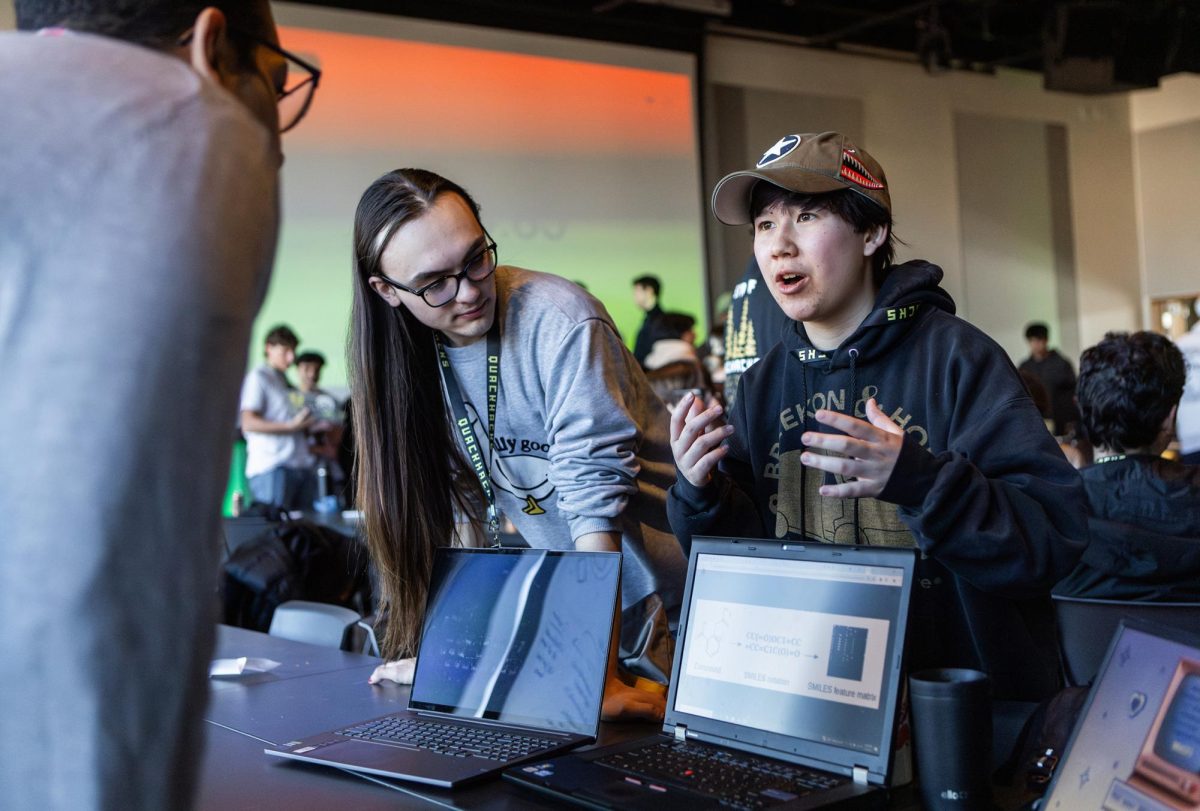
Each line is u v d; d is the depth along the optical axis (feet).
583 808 3.50
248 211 2.44
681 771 3.69
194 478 2.30
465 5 28.02
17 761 2.19
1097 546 6.77
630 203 30.32
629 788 3.56
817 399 4.63
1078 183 39.86
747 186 4.48
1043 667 4.27
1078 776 3.02
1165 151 40.70
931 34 32.22
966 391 4.19
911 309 4.37
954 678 3.50
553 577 4.72
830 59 34.53
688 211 31.19
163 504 2.24
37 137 2.29
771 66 33.45
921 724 3.35
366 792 3.93
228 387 2.37
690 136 31.35
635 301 30.07
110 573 2.18
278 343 21.89
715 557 4.28
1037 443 3.97
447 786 3.81
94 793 2.18
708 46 32.40
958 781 3.30
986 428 4.02
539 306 5.25
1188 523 6.72
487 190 28.30
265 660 6.34
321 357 22.40
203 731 2.40
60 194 2.26
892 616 3.62
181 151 2.35
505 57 28.60
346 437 5.99
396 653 5.74
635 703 4.67
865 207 4.30
